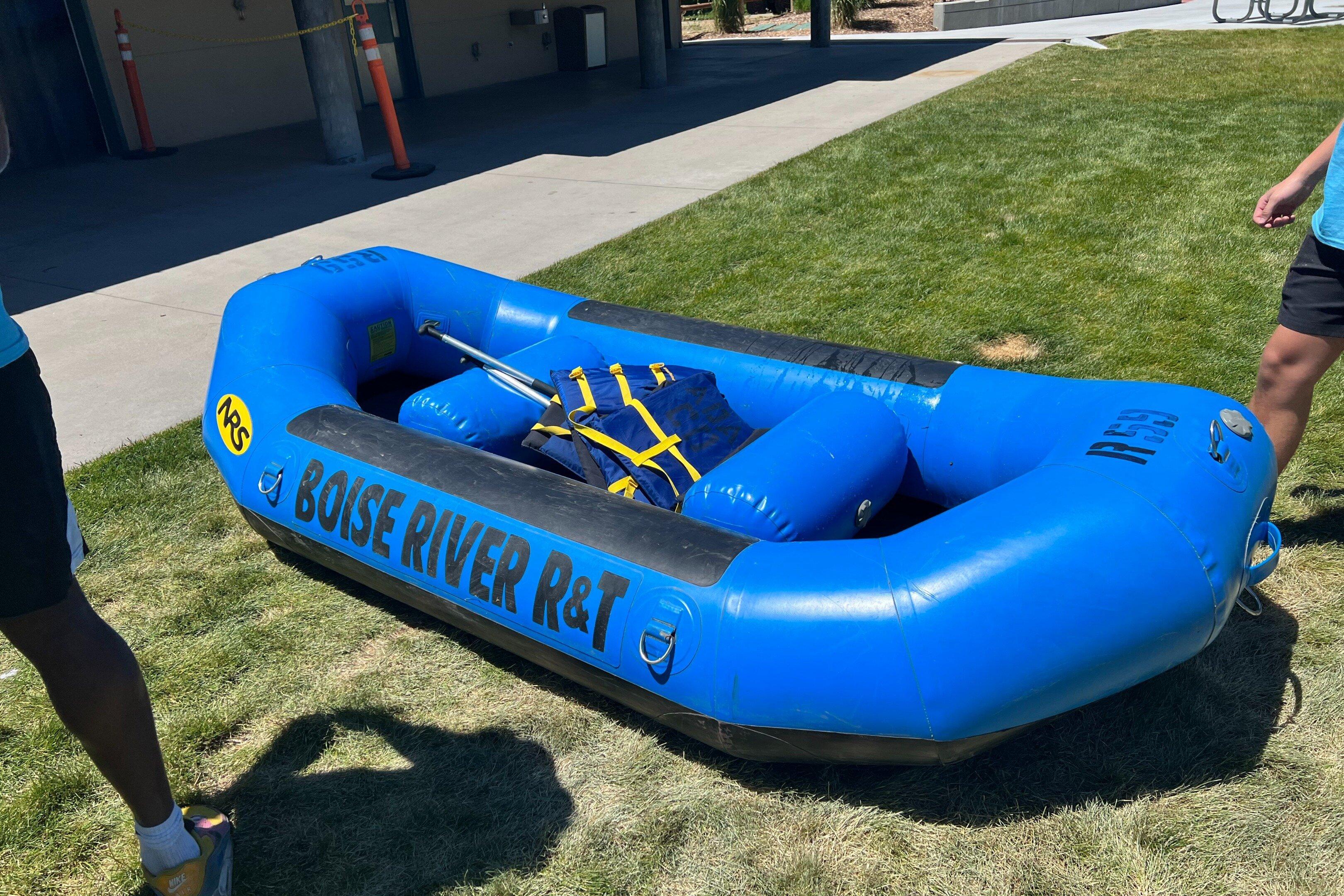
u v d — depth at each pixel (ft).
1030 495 7.65
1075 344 15.74
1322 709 8.40
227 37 39.29
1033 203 23.34
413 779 8.45
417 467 9.71
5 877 7.77
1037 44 51.60
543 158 32.07
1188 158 26.40
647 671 7.91
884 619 7.11
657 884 7.39
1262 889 6.96
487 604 8.91
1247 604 9.61
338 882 7.53
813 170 27.76
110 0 35.27
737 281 19.58
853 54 53.78
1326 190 8.52
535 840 7.79
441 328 14.46
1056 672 7.06
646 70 45.88
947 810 7.79
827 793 8.03
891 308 17.80
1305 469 11.69
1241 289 17.30
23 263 23.90
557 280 20.17
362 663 9.93
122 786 6.82
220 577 11.43
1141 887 7.05
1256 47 45.44
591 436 10.57
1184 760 8.02
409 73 46.57
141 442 14.55
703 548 8.02
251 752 8.86
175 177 32.50
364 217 26.09
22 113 34.19
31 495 5.93
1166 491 7.55
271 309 12.66
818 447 9.36
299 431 10.71
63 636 6.29
